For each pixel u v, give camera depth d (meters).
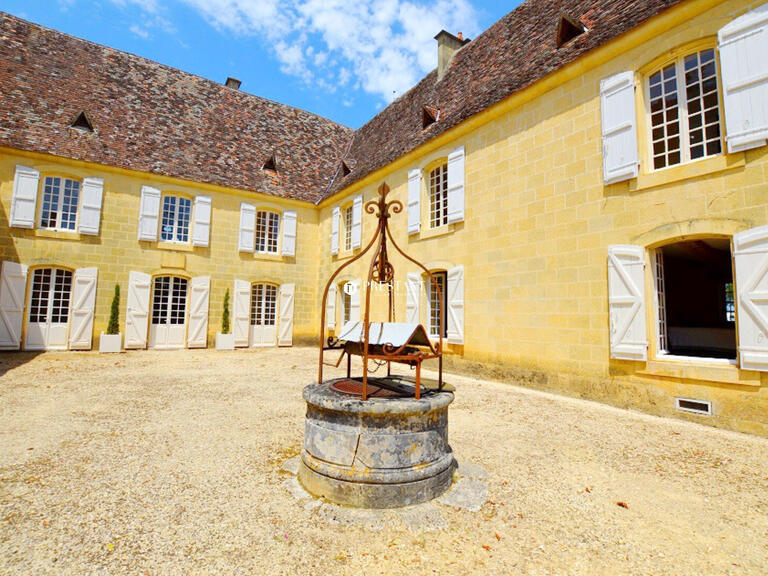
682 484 3.64
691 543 2.73
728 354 7.75
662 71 6.30
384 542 2.69
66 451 4.20
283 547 2.62
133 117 13.84
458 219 9.59
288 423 5.34
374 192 13.11
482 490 3.45
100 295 12.30
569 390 7.04
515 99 8.27
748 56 5.18
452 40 13.05
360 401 3.16
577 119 7.23
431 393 3.53
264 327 15.39
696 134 6.09
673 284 13.15
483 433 5.03
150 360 10.95
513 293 8.20
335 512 3.03
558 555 2.58
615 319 6.36
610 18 7.17
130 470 3.78
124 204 12.75
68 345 11.90
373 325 3.88
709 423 5.36
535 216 7.87
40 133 11.62
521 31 9.84
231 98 17.16
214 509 3.10
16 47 12.88
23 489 3.35
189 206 14.12
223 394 6.96
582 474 3.84
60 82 13.04
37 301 11.66
